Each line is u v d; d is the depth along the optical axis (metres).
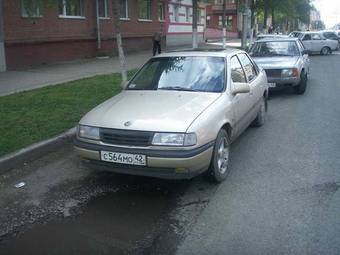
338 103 11.16
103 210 4.82
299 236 4.12
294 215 4.56
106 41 24.25
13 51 17.12
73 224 4.50
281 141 7.48
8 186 5.60
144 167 4.95
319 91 13.24
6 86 12.34
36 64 18.55
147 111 5.30
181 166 4.85
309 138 7.66
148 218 4.60
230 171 5.95
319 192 5.17
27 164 6.42
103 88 11.94
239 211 4.70
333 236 4.11
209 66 6.45
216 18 67.25
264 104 8.76
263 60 12.27
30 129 7.55
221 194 5.17
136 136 4.96
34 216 4.71
